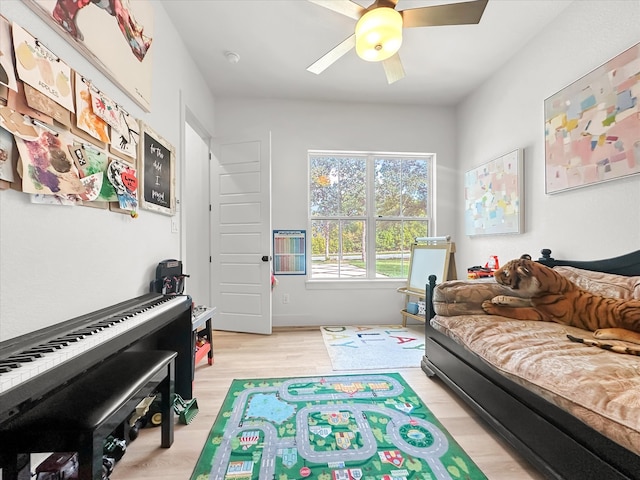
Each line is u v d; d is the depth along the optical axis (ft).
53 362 2.50
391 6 5.76
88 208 4.22
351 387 6.48
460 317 6.26
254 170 10.53
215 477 3.95
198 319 6.72
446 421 5.22
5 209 2.99
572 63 6.75
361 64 9.14
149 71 5.93
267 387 6.47
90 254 4.25
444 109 12.08
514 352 4.49
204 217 11.02
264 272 10.37
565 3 6.76
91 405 3.00
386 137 11.87
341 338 9.88
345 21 7.34
